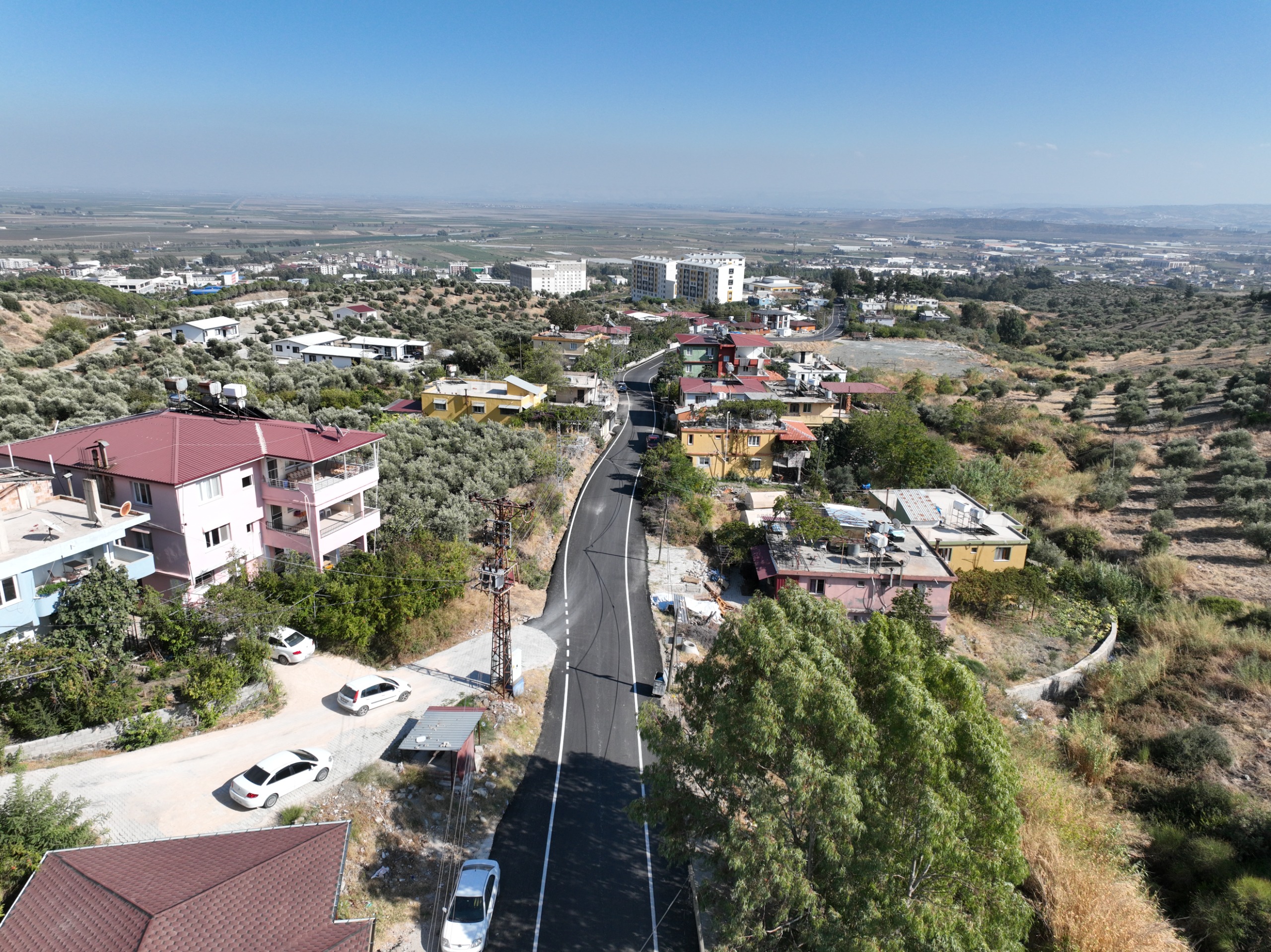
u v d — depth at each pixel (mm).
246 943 16906
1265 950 25594
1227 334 142250
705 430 71750
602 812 31172
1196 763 36438
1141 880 29031
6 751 26969
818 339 156875
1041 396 106875
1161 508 67938
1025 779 30391
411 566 38938
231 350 102625
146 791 27031
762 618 22797
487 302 165250
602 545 55531
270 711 32562
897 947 18250
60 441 37188
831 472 70938
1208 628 47312
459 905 24828
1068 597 53531
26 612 28766
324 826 21109
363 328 128750
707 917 26281
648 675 40500
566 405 84688
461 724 30531
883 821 19375
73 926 16938
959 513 56750
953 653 45625
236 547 37938
